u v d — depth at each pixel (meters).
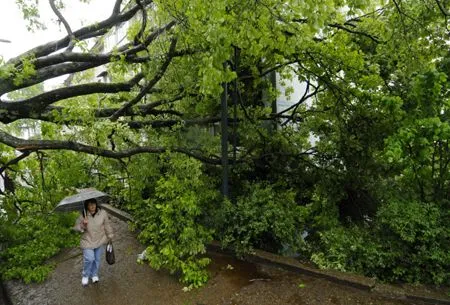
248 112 8.62
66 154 8.36
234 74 4.52
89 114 5.80
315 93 8.14
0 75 4.62
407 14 5.80
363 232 6.12
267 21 4.54
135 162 7.62
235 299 5.00
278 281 5.44
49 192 8.80
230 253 6.53
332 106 7.94
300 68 7.98
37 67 5.43
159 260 5.69
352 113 7.44
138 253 6.94
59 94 6.00
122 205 10.33
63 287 5.80
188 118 8.36
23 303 5.39
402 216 5.31
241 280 5.55
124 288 5.59
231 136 8.72
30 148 5.10
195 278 5.46
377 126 7.00
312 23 3.87
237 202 6.79
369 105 7.14
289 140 8.76
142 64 6.32
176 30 4.88
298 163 8.65
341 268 5.45
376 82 6.84
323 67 7.36
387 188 6.71
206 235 6.07
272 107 10.18
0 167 7.37
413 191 6.11
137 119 8.40
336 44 7.18
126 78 9.27
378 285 4.96
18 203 8.73
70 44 5.76
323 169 7.93
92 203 5.83
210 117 8.41
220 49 4.25
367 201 7.57
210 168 8.54
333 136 7.59
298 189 8.52
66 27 6.00
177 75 6.57
